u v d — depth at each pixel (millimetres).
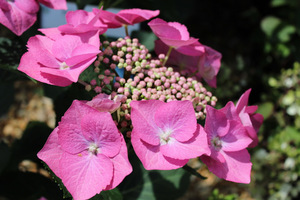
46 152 174
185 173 292
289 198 603
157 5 414
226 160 196
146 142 180
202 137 181
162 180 289
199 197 626
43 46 197
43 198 248
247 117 204
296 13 701
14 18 210
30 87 753
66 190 183
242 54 807
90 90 211
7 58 225
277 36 702
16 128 687
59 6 235
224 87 650
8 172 259
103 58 221
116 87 207
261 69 770
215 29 847
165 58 231
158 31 217
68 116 174
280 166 609
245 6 854
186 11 643
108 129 173
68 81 187
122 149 174
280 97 673
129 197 284
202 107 212
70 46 195
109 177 170
